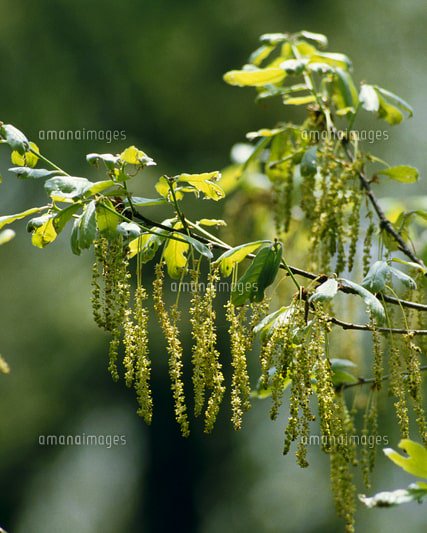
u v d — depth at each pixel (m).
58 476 16.42
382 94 5.41
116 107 14.04
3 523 15.32
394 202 6.14
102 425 15.89
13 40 14.04
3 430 14.33
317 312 3.49
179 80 13.80
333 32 14.01
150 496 15.91
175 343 3.47
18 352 13.91
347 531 4.26
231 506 15.27
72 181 3.50
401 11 14.64
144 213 11.89
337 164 4.93
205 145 13.99
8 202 14.60
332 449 3.50
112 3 14.01
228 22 13.88
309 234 5.07
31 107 13.81
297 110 13.57
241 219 7.15
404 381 3.73
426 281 4.74
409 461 3.49
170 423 15.12
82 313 13.39
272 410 3.45
